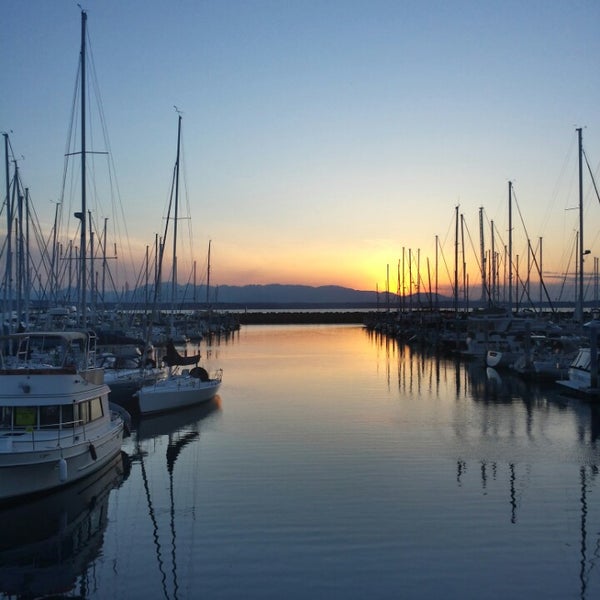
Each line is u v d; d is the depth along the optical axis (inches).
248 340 3617.1
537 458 916.0
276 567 563.8
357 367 2134.6
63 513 714.2
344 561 574.9
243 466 876.0
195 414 1251.8
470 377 1833.2
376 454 937.5
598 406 1339.8
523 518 676.1
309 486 783.7
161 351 2384.4
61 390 770.2
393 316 4670.3
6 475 677.9
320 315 6614.2
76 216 1164.5
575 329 2236.7
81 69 1162.6
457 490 767.7
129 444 1006.4
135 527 661.9
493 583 536.4
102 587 538.3
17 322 1814.7
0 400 754.2
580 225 1932.8
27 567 574.9
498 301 3176.7
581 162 1913.1
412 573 552.1
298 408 1325.0
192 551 600.1
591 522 665.6
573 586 532.7
